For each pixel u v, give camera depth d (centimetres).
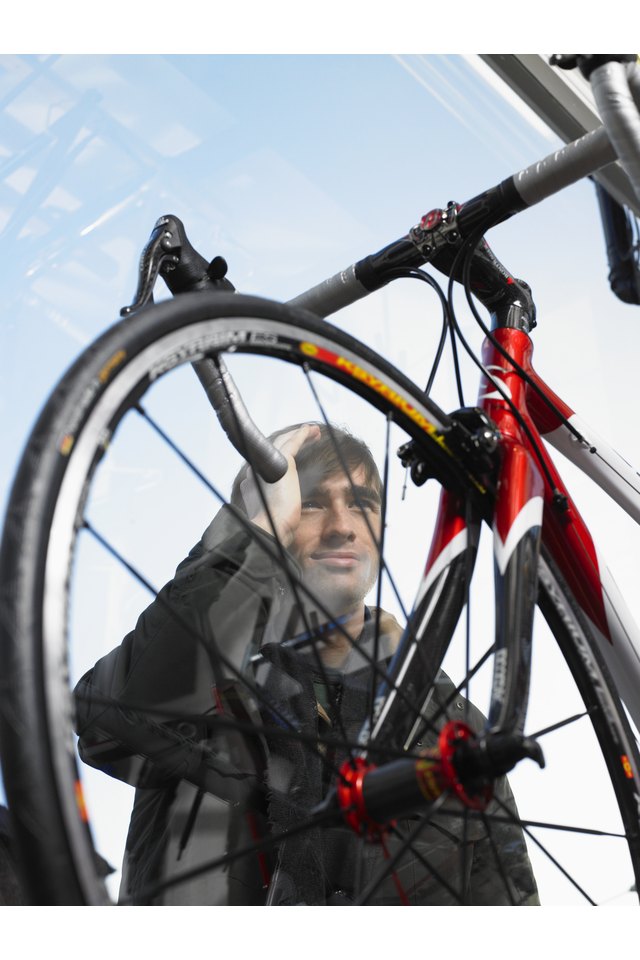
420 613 69
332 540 96
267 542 88
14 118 113
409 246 84
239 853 52
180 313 56
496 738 52
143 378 53
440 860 80
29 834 41
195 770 79
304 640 87
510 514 72
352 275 86
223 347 59
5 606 42
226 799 80
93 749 82
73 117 117
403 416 72
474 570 73
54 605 44
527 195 79
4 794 42
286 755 81
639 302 98
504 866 85
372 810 52
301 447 100
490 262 88
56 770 41
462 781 52
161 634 82
